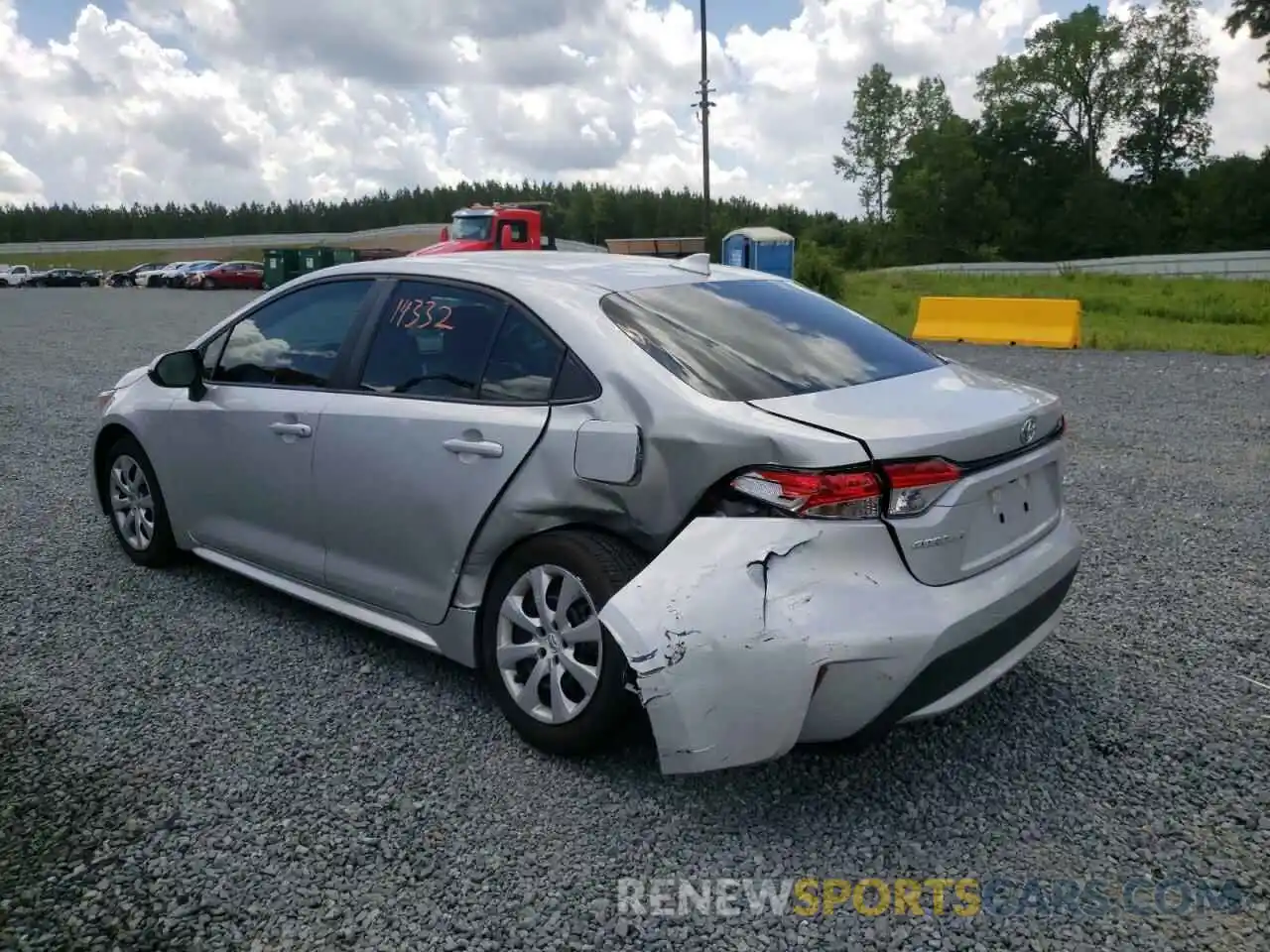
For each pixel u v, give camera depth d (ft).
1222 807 10.66
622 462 10.98
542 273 13.21
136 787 11.19
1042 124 235.20
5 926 8.98
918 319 59.26
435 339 13.30
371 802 10.89
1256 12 171.32
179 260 273.33
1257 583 17.16
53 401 36.73
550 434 11.61
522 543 12.00
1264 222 201.46
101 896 9.38
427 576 12.96
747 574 9.85
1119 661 14.15
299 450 14.34
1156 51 229.25
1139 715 12.62
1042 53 234.17
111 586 17.35
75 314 83.87
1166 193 230.68
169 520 17.29
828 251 174.60
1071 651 14.51
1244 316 74.43
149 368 18.57
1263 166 201.36
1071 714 12.66
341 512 13.87
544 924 9.06
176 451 16.58
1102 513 21.52
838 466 9.88
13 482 24.53
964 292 106.93
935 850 10.04
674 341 11.75
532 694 11.80
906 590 10.04
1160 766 11.47
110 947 8.74
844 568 9.91
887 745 11.97
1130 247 220.43
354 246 256.52
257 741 12.18
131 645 14.96
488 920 9.11
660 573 10.15
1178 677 13.65
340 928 9.00
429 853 10.03
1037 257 229.86
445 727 12.50
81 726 12.57
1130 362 46.80
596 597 10.95
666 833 10.34
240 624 15.71
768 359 11.82
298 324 15.23
